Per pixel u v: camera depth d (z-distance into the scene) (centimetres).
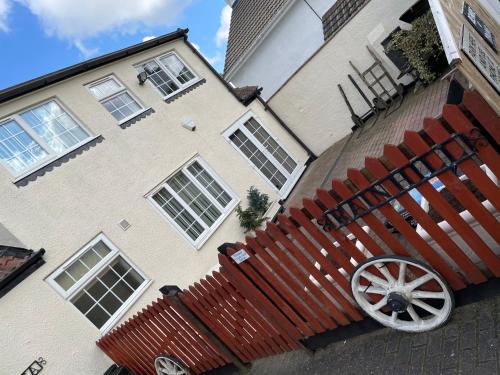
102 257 748
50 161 759
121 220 797
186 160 970
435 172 248
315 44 1561
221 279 413
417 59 872
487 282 270
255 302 401
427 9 916
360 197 283
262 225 978
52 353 611
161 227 848
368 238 300
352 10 1121
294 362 401
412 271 295
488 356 238
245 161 1089
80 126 848
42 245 680
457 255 269
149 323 514
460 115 225
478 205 247
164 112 989
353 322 350
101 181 805
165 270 813
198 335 477
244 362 467
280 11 1540
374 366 306
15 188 694
